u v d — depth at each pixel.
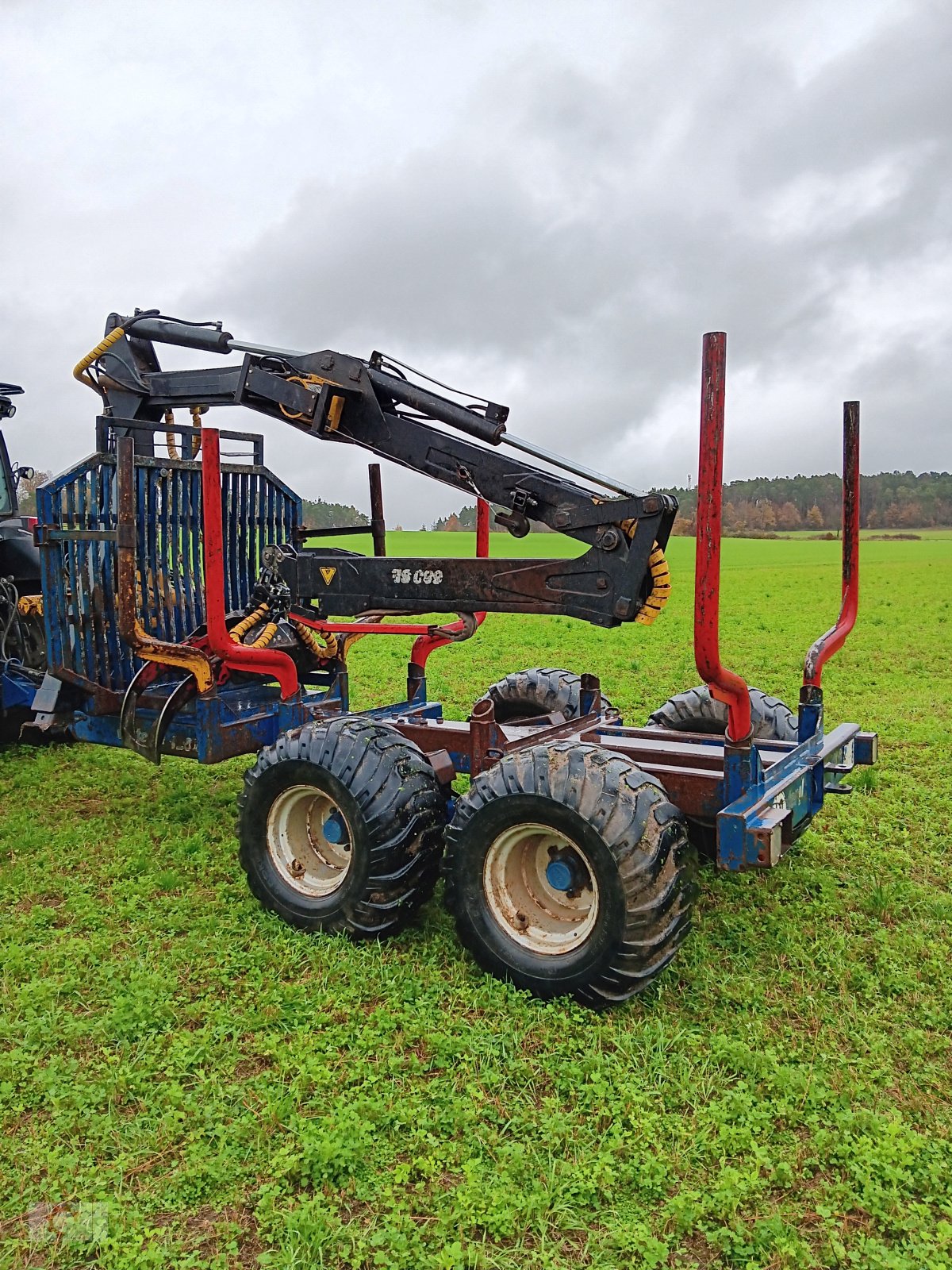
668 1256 2.49
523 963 3.73
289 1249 2.46
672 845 3.55
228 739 5.36
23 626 7.17
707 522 3.37
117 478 5.46
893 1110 3.03
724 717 5.32
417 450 4.73
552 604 4.22
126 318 6.01
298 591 4.96
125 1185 2.74
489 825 3.79
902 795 6.36
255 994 3.74
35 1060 3.30
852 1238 2.54
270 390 5.20
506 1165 2.75
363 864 4.05
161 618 5.90
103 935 4.26
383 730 4.29
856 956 4.09
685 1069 3.21
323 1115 3.00
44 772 7.13
